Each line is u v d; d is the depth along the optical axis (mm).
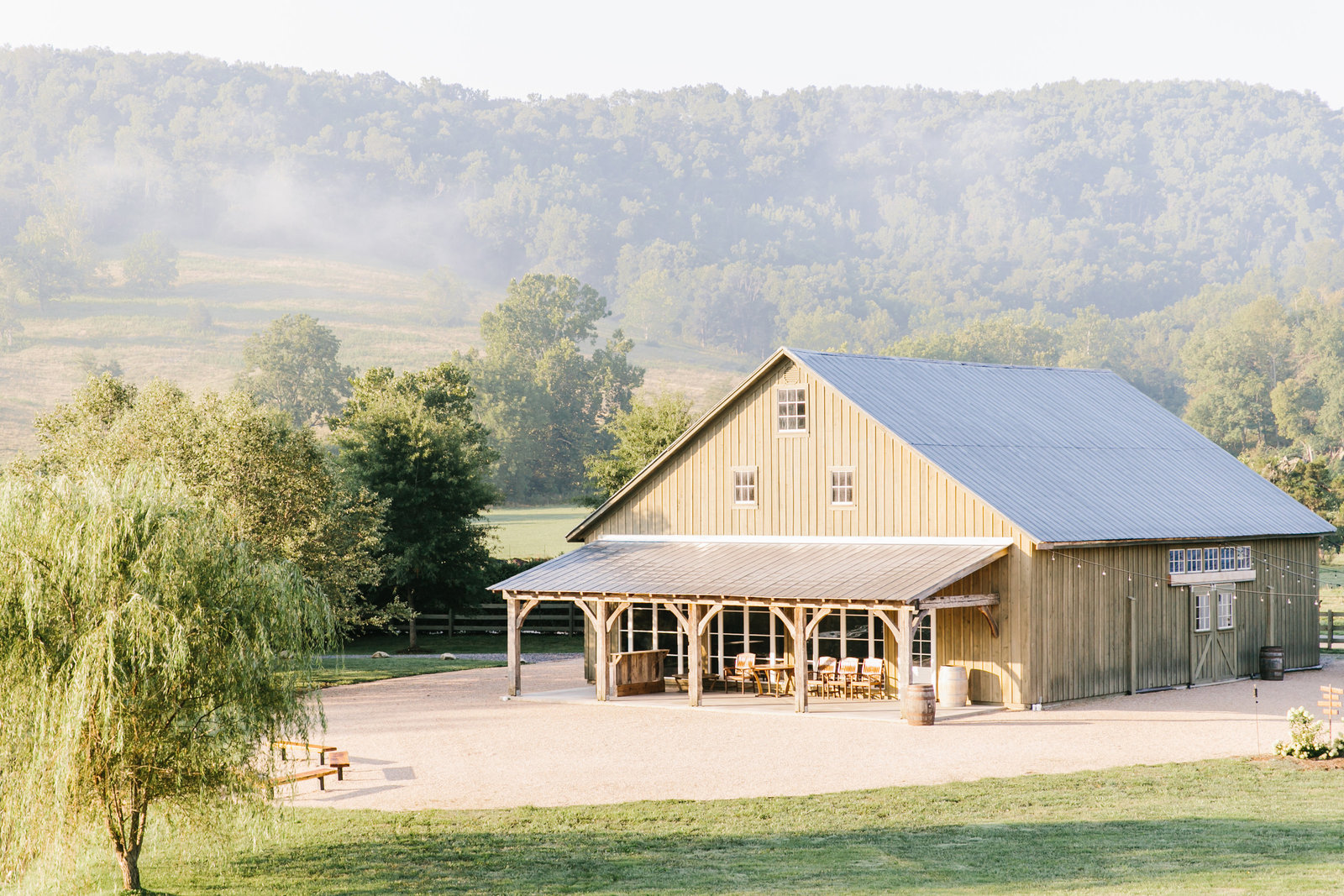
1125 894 13609
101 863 17266
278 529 33344
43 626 15164
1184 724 25766
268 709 16406
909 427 30672
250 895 15312
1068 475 31859
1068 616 28875
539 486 149500
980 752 22891
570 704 29969
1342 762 21359
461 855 16531
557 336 177875
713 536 33125
